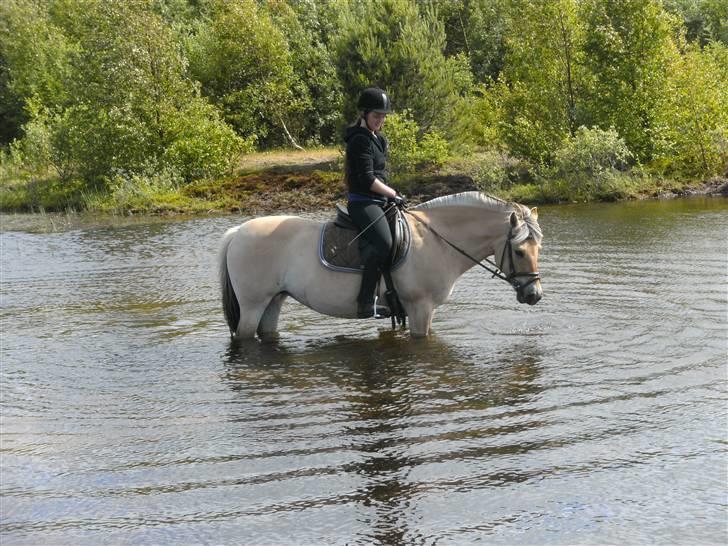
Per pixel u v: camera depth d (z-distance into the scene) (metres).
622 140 21.44
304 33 36.72
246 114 33.31
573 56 24.14
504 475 5.41
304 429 6.34
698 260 11.84
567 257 12.61
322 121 34.44
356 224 7.89
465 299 10.18
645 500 5.00
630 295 9.95
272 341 8.80
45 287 12.56
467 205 8.14
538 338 8.42
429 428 6.25
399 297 8.20
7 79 43.78
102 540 4.81
